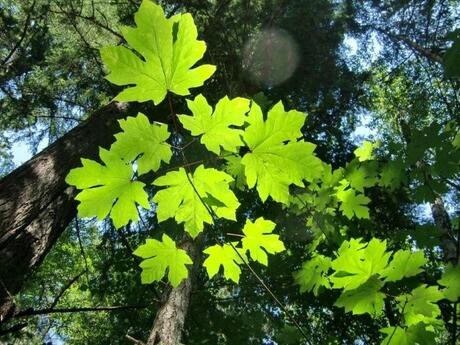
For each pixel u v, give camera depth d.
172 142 6.07
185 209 1.32
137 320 6.33
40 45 9.34
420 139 1.96
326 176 2.42
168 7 7.45
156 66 1.04
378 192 5.84
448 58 1.81
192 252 4.13
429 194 2.02
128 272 6.61
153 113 6.12
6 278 3.52
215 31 7.11
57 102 8.85
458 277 1.41
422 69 10.88
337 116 8.08
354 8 9.70
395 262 1.37
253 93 7.46
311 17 7.61
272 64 7.70
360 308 1.41
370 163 2.35
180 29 1.02
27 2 7.91
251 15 7.68
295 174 1.22
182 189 1.29
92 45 7.86
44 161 4.53
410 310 1.44
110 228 6.66
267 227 1.52
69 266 10.33
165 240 1.43
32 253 3.84
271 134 1.18
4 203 3.95
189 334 5.70
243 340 5.77
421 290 1.42
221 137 1.17
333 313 5.66
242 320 5.91
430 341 1.42
